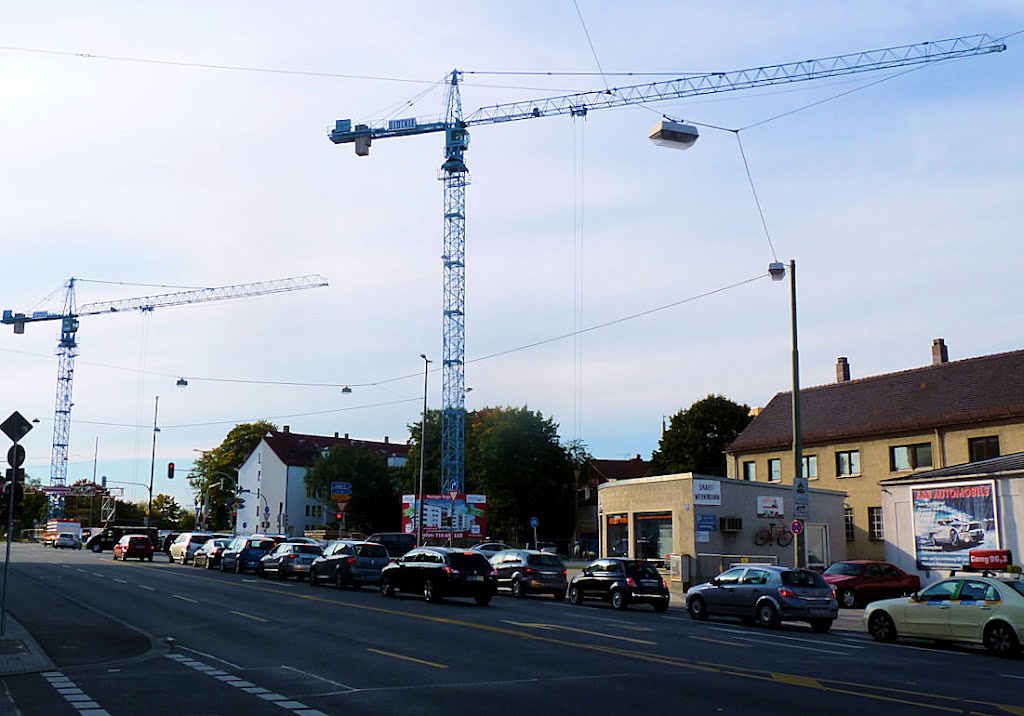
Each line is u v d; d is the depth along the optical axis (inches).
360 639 740.0
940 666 649.6
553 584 1400.1
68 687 503.2
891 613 840.3
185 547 2283.5
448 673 558.9
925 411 1894.7
